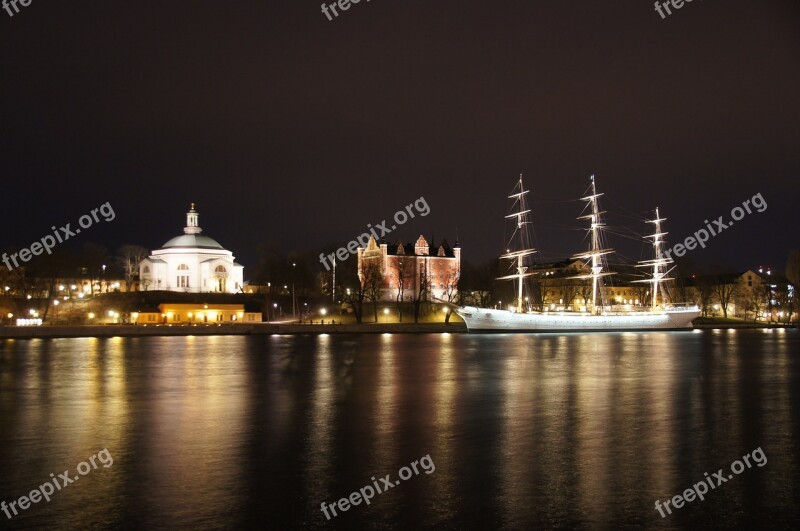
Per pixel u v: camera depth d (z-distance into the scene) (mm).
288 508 29953
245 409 52750
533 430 44875
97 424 46562
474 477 34344
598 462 37125
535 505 30484
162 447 39938
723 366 87188
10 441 41406
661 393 61875
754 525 28625
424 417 49438
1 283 194000
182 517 28797
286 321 194875
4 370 79125
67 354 100375
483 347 120438
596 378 73500
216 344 124375
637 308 198250
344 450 39344
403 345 124562
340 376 74625
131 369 80688
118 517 28781
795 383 69375
